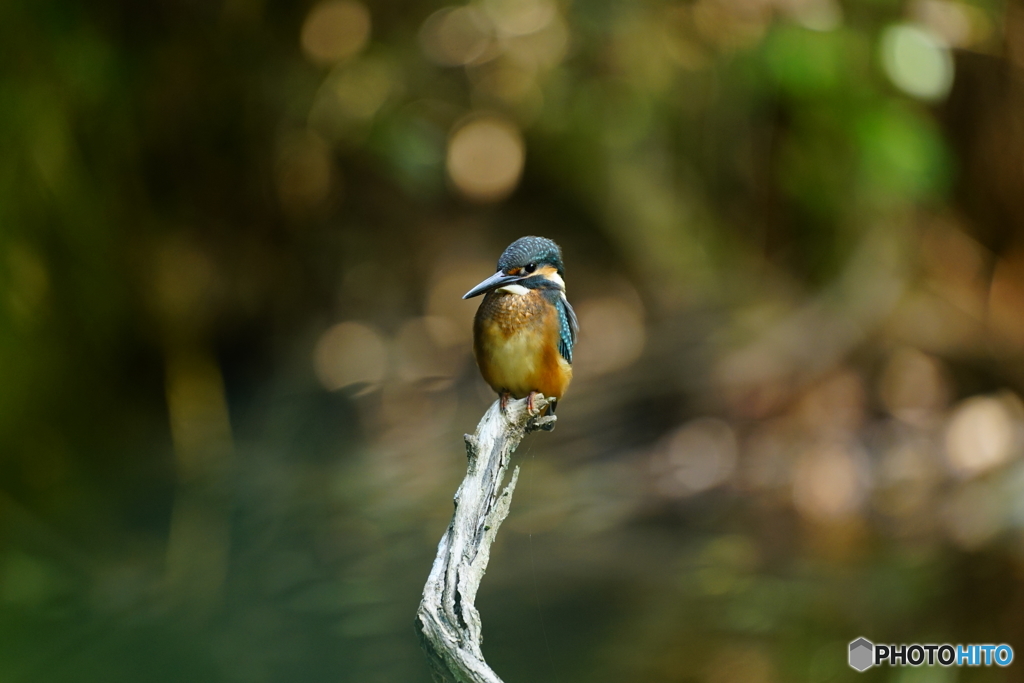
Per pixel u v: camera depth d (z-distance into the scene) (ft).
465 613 15.70
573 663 25.94
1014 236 52.54
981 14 43.29
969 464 42.91
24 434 32.73
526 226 61.05
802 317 50.26
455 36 49.98
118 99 39.55
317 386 48.96
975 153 51.80
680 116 54.29
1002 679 27.17
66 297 36.19
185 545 33.37
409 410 49.19
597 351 54.13
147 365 42.04
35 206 34.35
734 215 56.39
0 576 29.43
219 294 46.83
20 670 24.95
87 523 33.42
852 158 49.24
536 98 52.54
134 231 41.19
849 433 44.93
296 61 46.55
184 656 25.55
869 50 41.11
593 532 36.14
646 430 44.93
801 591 31.35
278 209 49.44
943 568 33.73
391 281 56.80
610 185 55.62
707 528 37.37
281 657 25.16
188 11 40.93
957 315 51.11
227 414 44.16
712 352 48.88
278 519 35.50
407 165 45.98
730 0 44.60
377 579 30.40
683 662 26.07
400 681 23.09
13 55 33.53
